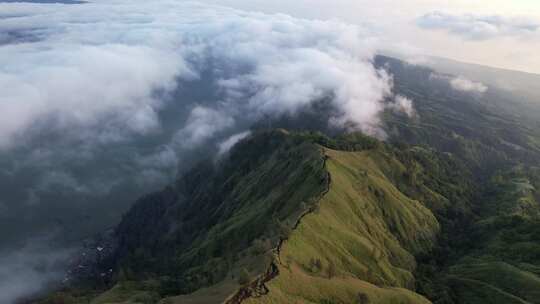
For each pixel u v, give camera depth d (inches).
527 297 7096.5
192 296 5797.2
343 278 6466.5
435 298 7524.6
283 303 5246.1
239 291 5319.9
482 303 7239.2
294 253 6466.5
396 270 7721.5
